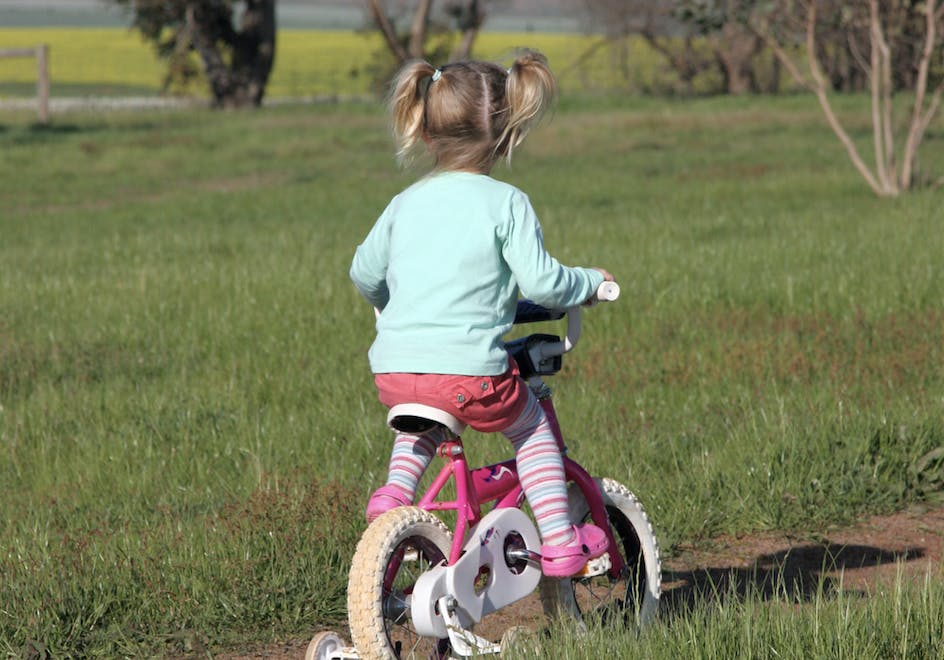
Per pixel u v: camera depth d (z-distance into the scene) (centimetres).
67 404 2625
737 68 16388
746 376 2670
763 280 3572
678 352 2862
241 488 2044
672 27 16200
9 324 3416
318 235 5294
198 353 3098
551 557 1341
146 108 14688
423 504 1338
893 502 2088
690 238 4650
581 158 8919
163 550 1767
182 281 4006
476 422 1285
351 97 17875
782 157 8331
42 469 2195
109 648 1562
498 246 1301
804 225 4834
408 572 1609
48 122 12219
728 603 1435
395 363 1268
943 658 1274
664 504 1981
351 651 1338
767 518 1983
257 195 7394
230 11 14838
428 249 1299
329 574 1711
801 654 1266
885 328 2989
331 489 1936
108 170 8881
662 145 9688
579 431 2298
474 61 1356
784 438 2162
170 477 2144
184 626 1614
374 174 8456
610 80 18162
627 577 1533
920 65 5825
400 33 16075
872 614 1344
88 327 3375
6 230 5947
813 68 5994
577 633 1363
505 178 7644
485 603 1323
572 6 17438
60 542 1828
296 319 3366
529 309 1399
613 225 5184
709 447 2244
